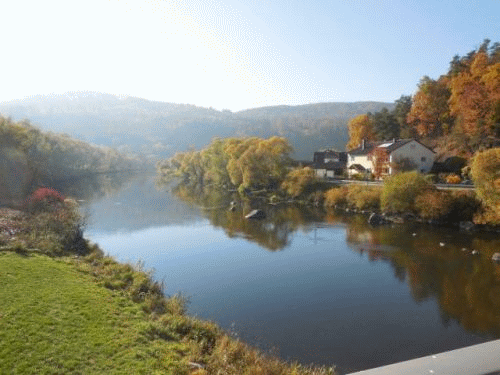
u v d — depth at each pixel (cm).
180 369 1105
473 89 6781
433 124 8406
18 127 5838
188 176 11925
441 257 3144
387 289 2502
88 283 1761
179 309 1728
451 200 4288
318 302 2294
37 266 1864
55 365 1040
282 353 1695
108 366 1070
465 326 1973
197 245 3653
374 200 5175
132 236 3988
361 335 1877
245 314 2119
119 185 9625
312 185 6544
